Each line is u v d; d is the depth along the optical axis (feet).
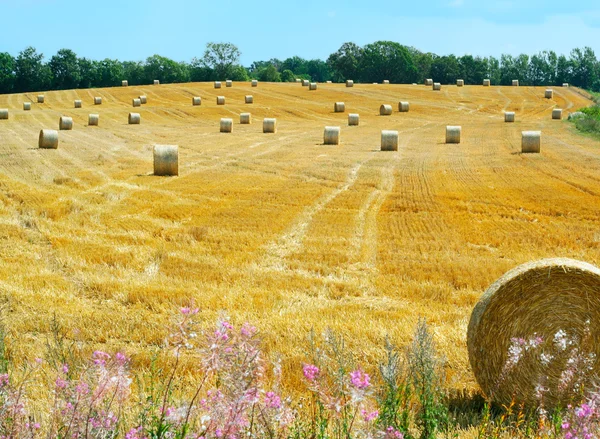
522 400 24.40
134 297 38.24
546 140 147.43
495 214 67.31
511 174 97.40
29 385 21.36
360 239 56.03
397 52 532.32
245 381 10.87
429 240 55.57
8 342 28.48
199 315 34.71
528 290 24.36
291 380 24.58
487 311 24.68
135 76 516.73
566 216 66.13
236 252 50.70
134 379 23.29
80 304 36.99
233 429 11.05
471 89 324.80
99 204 70.13
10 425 13.15
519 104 269.64
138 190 80.33
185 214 65.62
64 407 13.38
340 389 13.34
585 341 24.08
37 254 48.96
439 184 87.97
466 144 143.84
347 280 43.65
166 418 12.46
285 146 139.74
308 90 311.27
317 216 65.98
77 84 484.74
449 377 27.12
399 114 238.68
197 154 123.34
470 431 20.45
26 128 179.52
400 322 33.99
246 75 536.01
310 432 14.39
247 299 38.19
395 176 95.81
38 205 67.10
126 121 208.23
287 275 44.57
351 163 110.52
